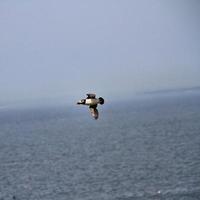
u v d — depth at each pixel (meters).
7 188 110.00
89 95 27.66
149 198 90.50
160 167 117.75
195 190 92.12
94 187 102.62
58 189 104.25
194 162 120.62
